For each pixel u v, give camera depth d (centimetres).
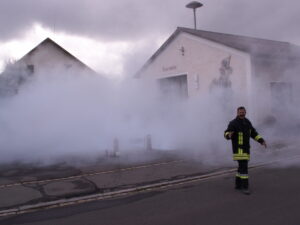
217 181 716
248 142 625
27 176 817
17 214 559
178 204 565
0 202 616
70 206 589
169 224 476
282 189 625
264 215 489
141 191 668
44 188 701
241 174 618
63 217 533
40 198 634
